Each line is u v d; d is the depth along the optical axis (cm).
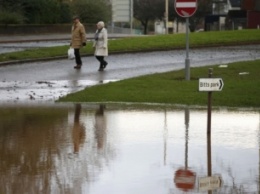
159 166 1459
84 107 2498
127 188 1270
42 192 1247
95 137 1822
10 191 1254
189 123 2064
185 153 1598
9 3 9269
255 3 9662
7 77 3569
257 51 4769
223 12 13000
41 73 3741
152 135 1848
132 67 3997
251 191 1252
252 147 1669
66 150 1638
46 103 2644
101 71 3828
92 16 11056
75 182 1318
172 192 1242
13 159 1532
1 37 8000
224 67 3625
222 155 1574
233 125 2020
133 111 2366
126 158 1541
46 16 9712
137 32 13188
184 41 5134
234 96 2667
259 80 3130
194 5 3072
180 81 3133
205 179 1341
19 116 2252
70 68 3975
